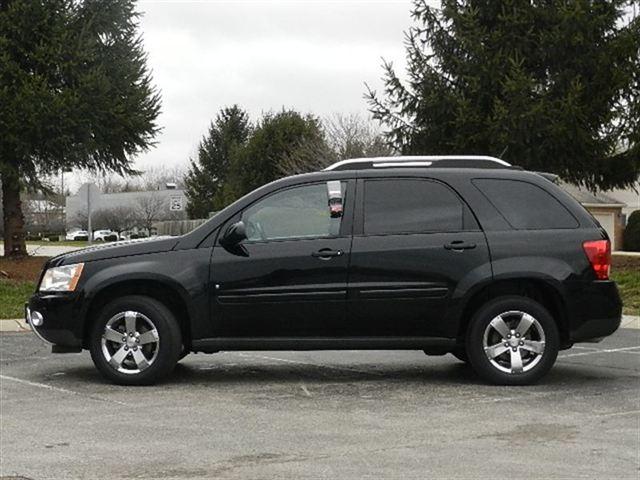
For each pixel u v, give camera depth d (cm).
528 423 664
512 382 818
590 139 1991
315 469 537
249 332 823
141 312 821
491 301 819
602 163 2088
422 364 971
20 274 1925
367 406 731
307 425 660
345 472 530
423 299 816
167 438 620
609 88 1991
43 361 994
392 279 816
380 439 614
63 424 666
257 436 625
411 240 820
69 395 784
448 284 816
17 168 2047
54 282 838
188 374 902
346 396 777
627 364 962
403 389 810
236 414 701
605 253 827
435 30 2108
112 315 823
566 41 1984
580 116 1952
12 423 671
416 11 2111
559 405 732
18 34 1958
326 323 820
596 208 4106
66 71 2003
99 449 589
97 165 2220
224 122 7206
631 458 561
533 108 1909
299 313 816
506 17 2022
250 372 915
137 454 576
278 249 820
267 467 542
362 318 818
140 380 826
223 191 5584
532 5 2048
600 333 823
